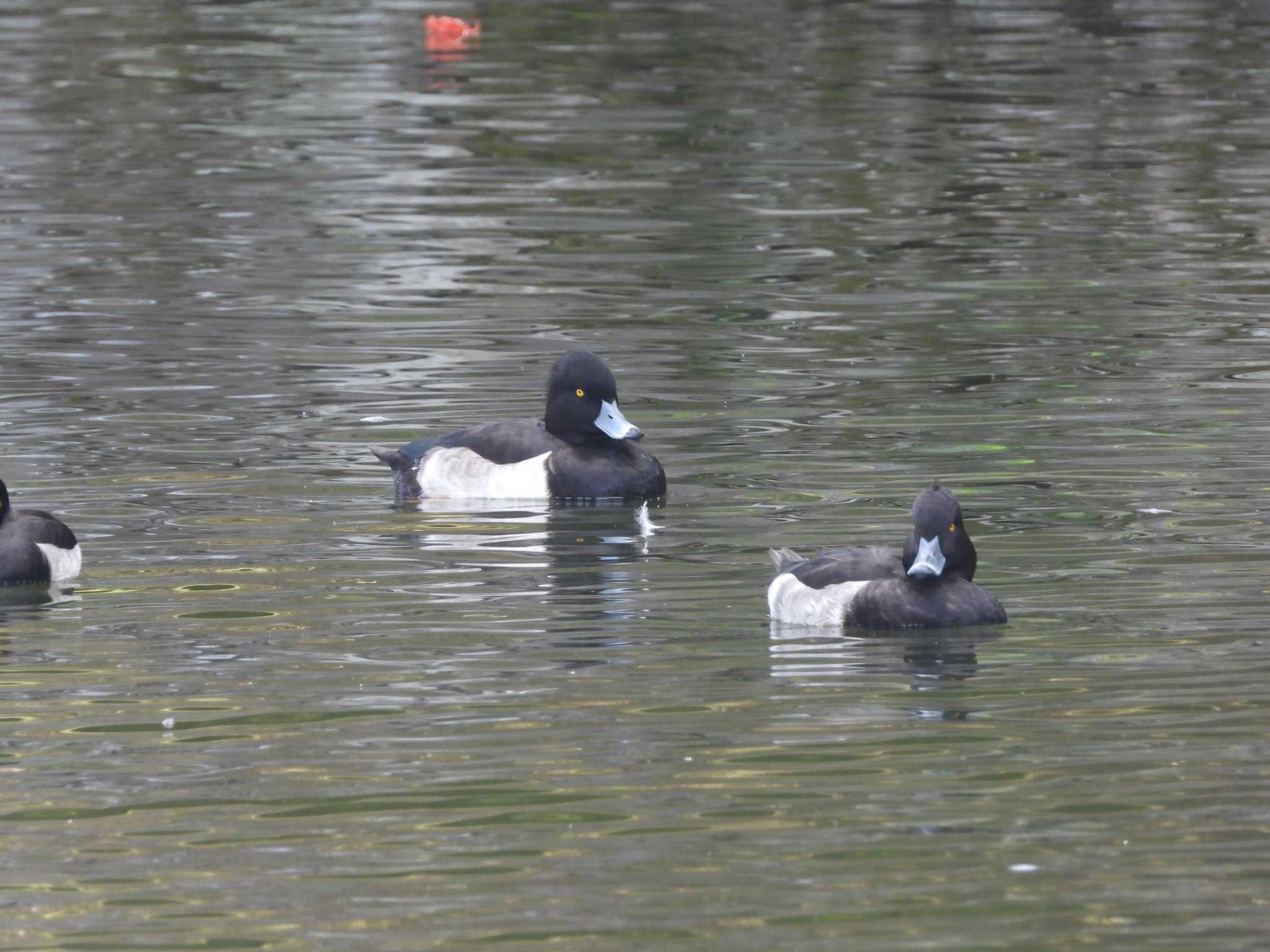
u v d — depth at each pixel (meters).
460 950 8.99
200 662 12.97
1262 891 9.47
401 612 14.05
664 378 20.91
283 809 10.57
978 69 39.28
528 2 46.91
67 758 11.31
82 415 19.56
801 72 39.19
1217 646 13.01
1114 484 17.00
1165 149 32.50
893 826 10.27
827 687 12.38
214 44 42.28
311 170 31.61
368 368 21.38
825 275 25.45
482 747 11.41
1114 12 45.50
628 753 11.30
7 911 9.41
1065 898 9.43
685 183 30.72
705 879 9.69
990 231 27.72
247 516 16.50
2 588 14.58
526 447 17.31
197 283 25.09
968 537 13.99
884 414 19.44
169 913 9.39
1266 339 22.08
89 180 30.88
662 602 14.25
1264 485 16.91
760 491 17.11
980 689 12.30
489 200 29.73
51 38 42.56
